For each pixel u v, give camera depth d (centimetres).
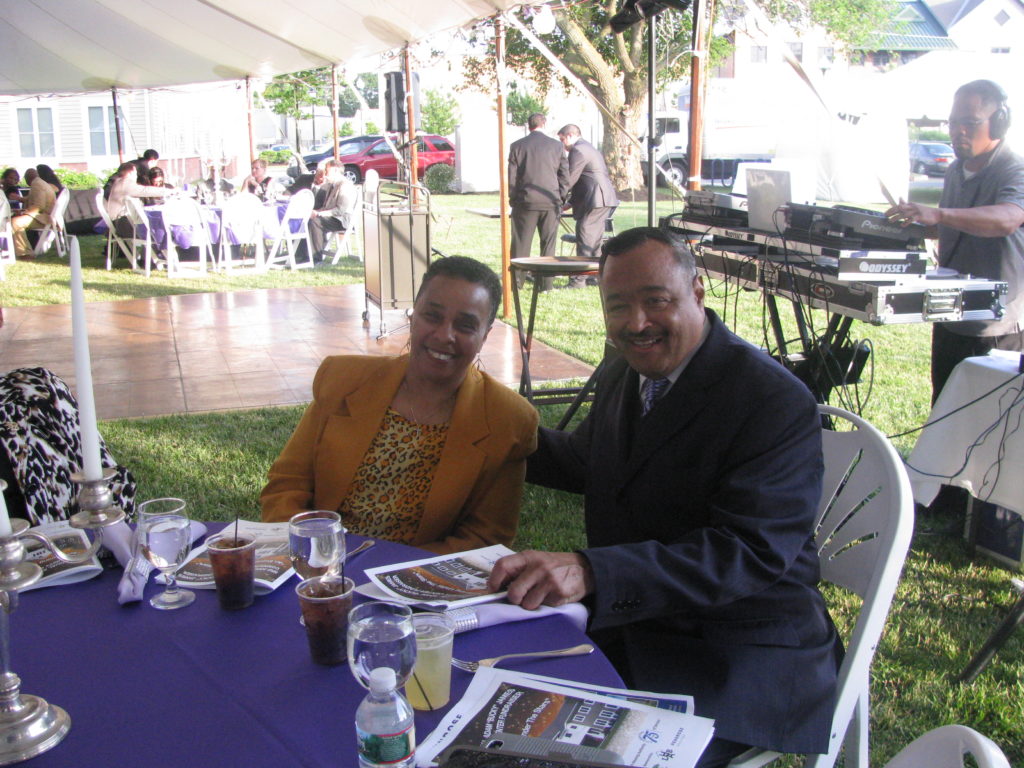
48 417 240
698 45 507
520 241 957
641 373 197
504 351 703
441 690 132
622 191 1944
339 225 1233
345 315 867
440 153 2620
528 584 164
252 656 146
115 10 1008
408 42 804
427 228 740
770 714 175
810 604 188
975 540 371
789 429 185
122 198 1159
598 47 2047
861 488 203
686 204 453
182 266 1184
